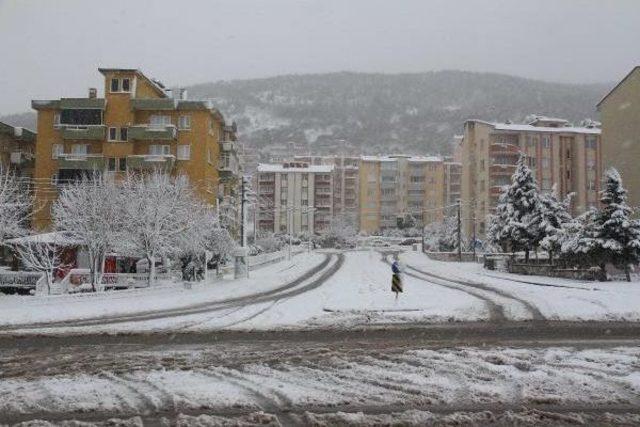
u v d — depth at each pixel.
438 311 21.94
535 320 19.83
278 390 10.16
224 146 67.38
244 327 18.56
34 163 64.81
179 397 9.75
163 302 27.56
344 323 19.39
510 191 49.31
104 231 35.44
